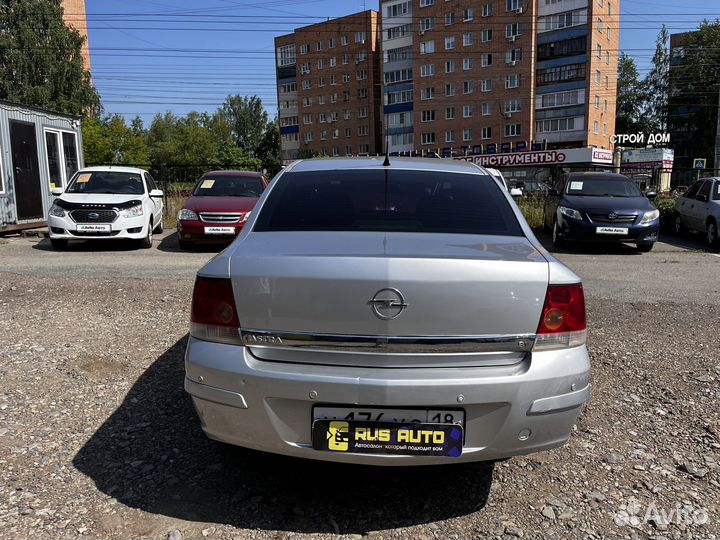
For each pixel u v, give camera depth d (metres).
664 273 8.85
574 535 2.54
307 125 86.25
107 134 64.00
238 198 11.29
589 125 59.66
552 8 60.34
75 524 2.54
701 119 70.69
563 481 2.97
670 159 49.09
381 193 3.30
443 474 3.04
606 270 9.13
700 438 3.42
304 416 2.44
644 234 11.13
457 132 67.25
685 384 4.22
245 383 2.43
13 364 4.43
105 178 11.87
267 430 2.45
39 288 7.14
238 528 2.55
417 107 69.94
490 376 2.39
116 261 9.45
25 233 12.91
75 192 11.37
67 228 10.55
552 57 60.97
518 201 18.38
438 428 2.40
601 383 4.24
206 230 10.64
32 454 3.12
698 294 7.20
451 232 3.00
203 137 81.62
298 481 2.95
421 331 2.38
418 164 3.71
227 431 2.53
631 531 2.57
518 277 2.43
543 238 13.80
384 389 2.34
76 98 45.12
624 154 50.50
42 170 13.62
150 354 4.73
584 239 11.30
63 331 5.34
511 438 2.44
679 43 82.38
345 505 2.75
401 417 2.40
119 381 4.15
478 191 3.41
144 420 3.55
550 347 2.48
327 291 2.40
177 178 19.97
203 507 2.70
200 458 3.14
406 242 2.75
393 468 3.10
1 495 2.73
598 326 5.70
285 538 2.49
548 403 2.43
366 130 80.00
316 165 3.69
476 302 2.40
